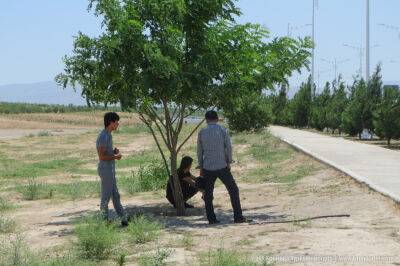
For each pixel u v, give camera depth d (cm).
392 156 2286
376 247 846
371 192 1366
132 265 789
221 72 1316
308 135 3922
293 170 2045
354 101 4038
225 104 1372
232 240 938
